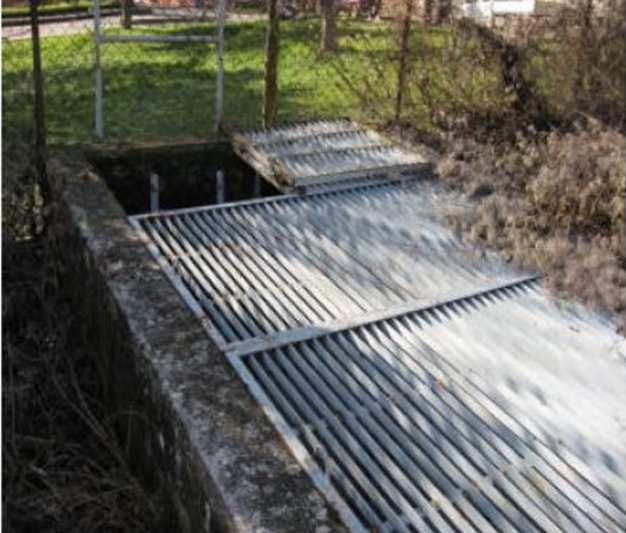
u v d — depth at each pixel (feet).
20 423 10.58
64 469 9.96
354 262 11.95
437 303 10.75
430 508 7.19
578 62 19.71
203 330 9.50
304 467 7.20
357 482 7.45
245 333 9.70
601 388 9.20
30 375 11.47
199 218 13.17
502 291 11.39
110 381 10.81
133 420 9.64
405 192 14.88
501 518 7.18
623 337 10.31
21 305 13.21
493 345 9.95
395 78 21.53
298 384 8.87
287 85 29.35
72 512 9.19
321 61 30.32
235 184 16.92
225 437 7.53
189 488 7.70
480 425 8.44
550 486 7.65
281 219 13.42
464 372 9.35
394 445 8.00
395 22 19.85
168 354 8.89
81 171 14.20
